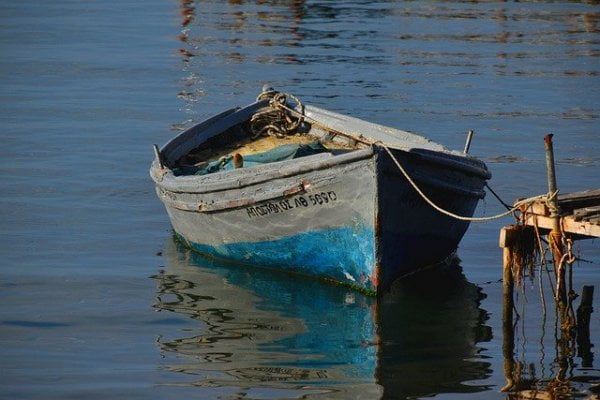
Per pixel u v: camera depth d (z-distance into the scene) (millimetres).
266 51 90750
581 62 87500
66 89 75625
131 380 30266
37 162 56531
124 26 104188
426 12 114375
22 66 83562
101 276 39938
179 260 42281
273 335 34188
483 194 41750
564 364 31891
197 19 108500
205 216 40938
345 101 71500
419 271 41250
